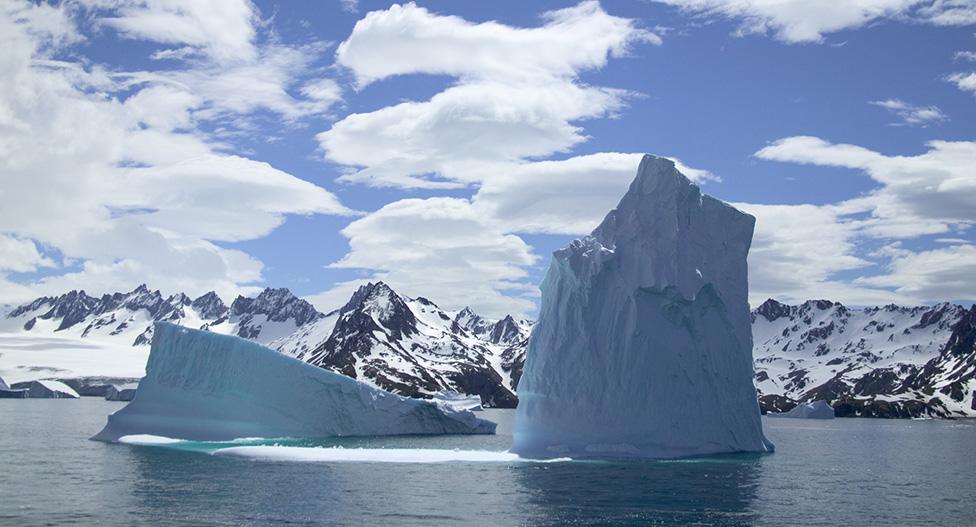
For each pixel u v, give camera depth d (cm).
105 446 9269
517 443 8475
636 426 8038
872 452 11544
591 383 8112
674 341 8181
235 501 5862
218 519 5306
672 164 8444
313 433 10712
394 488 6419
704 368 8325
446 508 5684
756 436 8719
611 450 7981
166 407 9894
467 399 16688
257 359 10144
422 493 6209
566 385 8194
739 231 8712
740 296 8625
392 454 8288
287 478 6862
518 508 5694
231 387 9962
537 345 8438
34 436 11281
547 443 8225
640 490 6397
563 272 8325
